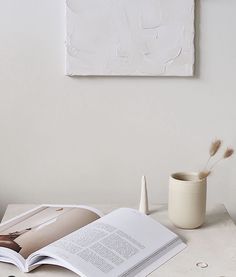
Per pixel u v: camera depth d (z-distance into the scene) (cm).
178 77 151
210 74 151
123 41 147
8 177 156
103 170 156
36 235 116
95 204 148
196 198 125
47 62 149
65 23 146
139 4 145
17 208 143
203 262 110
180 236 123
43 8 147
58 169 156
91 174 156
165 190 157
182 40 147
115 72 148
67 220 125
